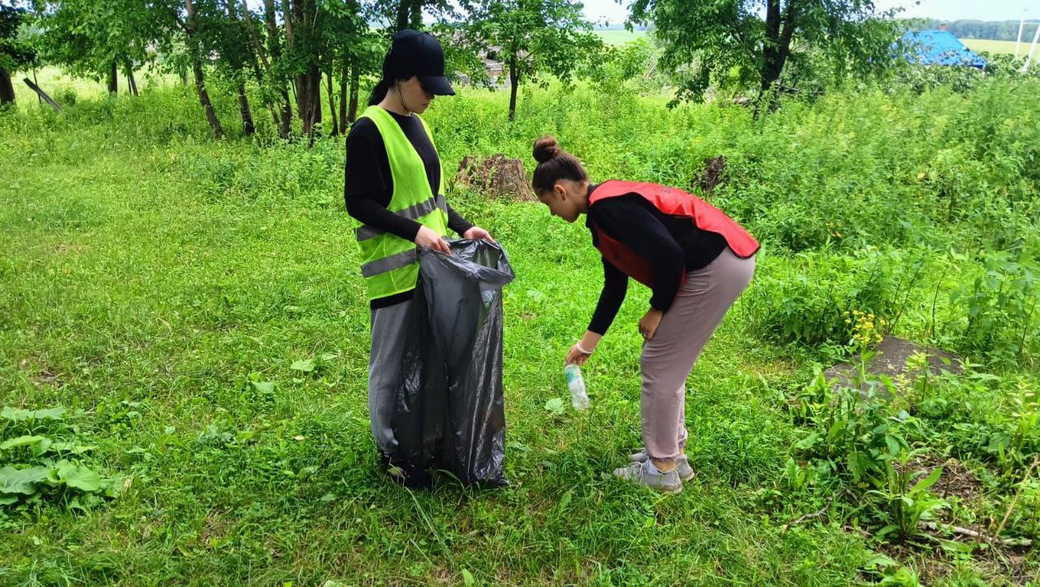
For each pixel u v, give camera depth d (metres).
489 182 8.98
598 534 2.93
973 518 3.10
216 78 13.50
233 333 4.93
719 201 8.24
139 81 25.92
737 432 3.67
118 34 12.84
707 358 4.72
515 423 3.83
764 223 7.23
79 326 4.95
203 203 8.66
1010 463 3.41
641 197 2.82
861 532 3.04
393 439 3.16
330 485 3.23
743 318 5.29
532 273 6.32
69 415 3.75
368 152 2.88
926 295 5.76
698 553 2.87
